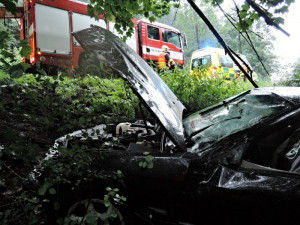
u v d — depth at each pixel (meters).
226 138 1.77
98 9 2.36
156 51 11.12
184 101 5.58
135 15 2.52
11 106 2.58
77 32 1.95
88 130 2.90
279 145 1.76
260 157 1.76
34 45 7.64
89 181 1.94
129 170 1.84
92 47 1.93
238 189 1.51
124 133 2.77
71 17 8.38
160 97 2.22
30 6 7.75
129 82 1.82
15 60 1.40
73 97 4.80
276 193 1.44
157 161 1.80
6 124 3.35
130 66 2.09
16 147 1.77
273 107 1.86
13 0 1.37
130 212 1.89
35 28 7.67
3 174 2.63
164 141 2.17
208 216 1.63
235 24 1.96
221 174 1.59
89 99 4.79
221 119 2.14
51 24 8.00
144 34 10.65
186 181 1.67
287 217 1.41
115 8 2.35
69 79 5.26
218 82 5.88
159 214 1.78
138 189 1.82
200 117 2.48
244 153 1.64
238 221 1.55
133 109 5.01
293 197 1.41
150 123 3.18
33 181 2.09
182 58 12.38
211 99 5.62
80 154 1.96
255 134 1.70
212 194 1.58
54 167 1.82
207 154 1.73
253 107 2.00
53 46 8.00
